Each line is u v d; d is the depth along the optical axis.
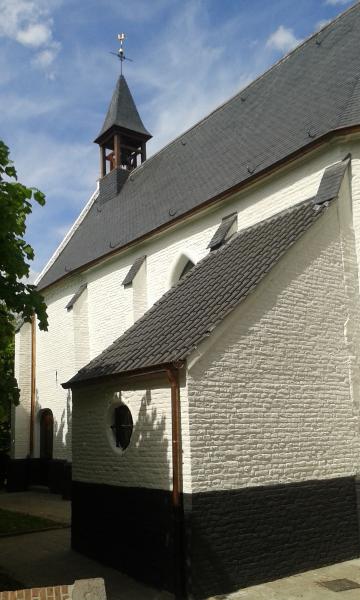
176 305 9.99
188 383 7.56
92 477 9.70
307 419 8.74
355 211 10.30
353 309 9.83
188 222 14.20
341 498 8.86
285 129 13.21
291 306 8.97
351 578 7.79
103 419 9.52
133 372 8.34
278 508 8.05
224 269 10.16
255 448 8.02
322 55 14.39
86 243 20.77
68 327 19.88
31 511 15.25
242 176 13.15
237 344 8.15
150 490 8.09
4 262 7.52
